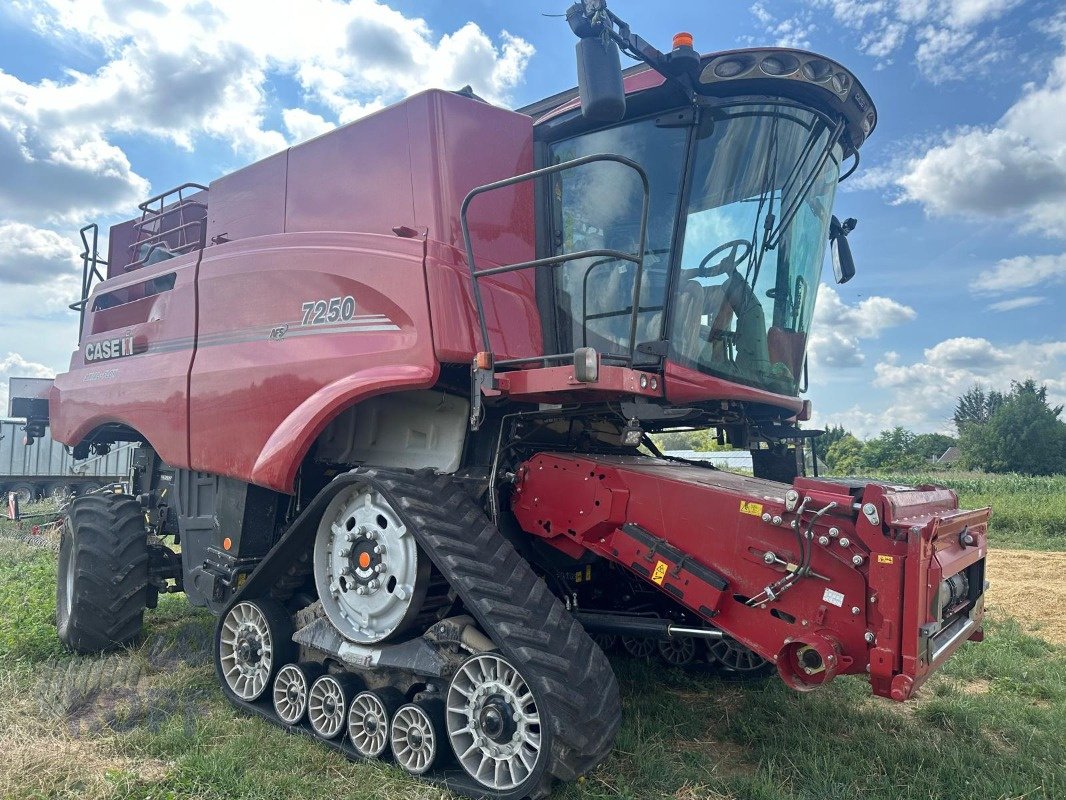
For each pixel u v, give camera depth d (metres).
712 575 3.48
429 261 3.99
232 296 5.03
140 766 3.59
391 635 3.69
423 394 4.40
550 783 3.10
